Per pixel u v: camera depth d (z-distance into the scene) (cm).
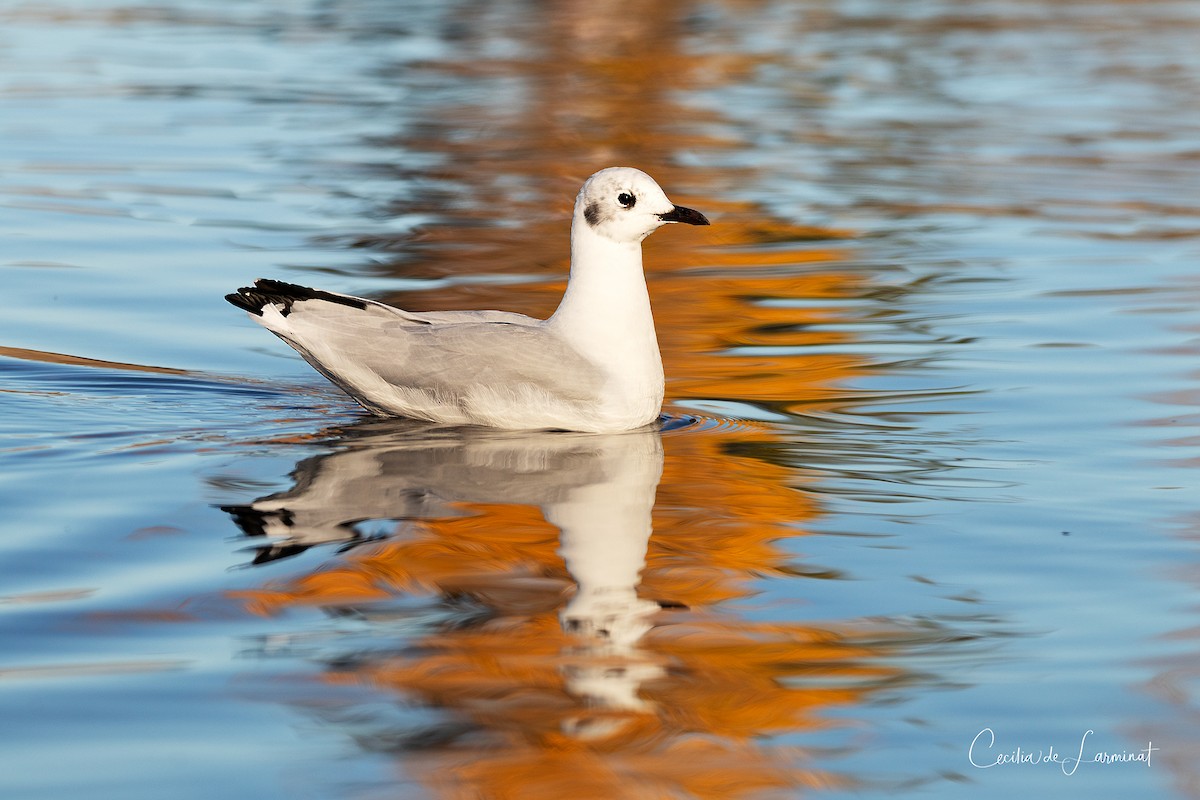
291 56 3653
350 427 1258
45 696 743
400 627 838
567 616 859
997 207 2253
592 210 1269
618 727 730
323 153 2569
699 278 1869
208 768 680
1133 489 1096
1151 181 2419
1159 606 880
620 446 1220
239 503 1039
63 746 696
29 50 3609
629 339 1272
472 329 1276
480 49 3841
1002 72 3556
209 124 2795
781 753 704
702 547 976
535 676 780
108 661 784
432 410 1270
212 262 1847
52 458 1136
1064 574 932
